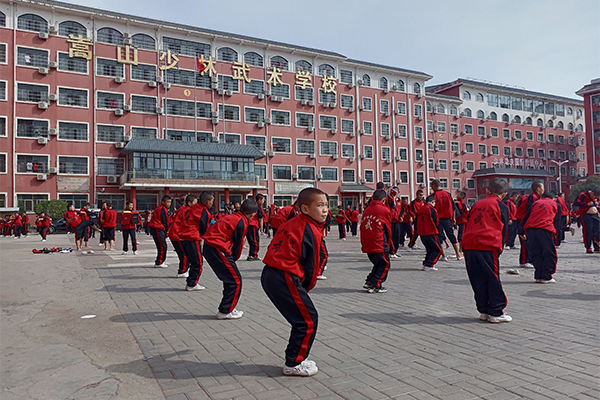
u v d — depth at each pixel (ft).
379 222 21.83
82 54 107.24
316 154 138.51
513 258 35.99
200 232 23.16
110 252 46.62
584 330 14.79
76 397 9.97
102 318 17.52
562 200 46.62
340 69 146.92
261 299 21.06
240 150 118.21
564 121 199.31
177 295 22.27
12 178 99.50
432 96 164.66
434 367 11.45
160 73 116.26
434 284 24.43
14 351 13.48
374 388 10.13
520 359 11.97
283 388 10.25
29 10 102.83
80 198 106.32
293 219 11.50
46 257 41.42
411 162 156.87
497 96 182.70
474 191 171.73
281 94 134.62
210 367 11.76
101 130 109.29
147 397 9.88
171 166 109.60
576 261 32.86
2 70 99.55
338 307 18.90
